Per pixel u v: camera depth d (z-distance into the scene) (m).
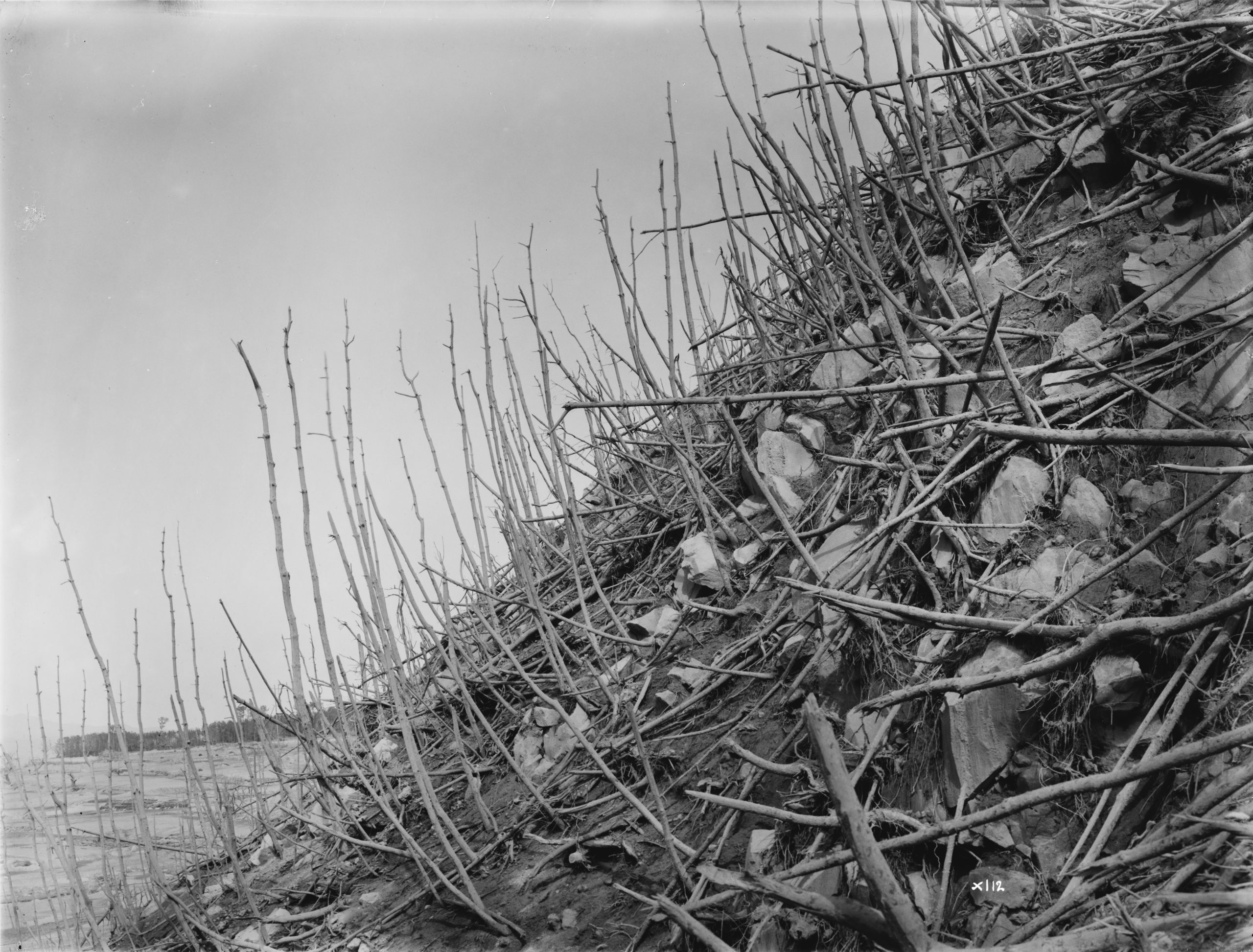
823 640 2.52
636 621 3.28
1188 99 2.64
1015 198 3.01
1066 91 2.99
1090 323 2.47
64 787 3.28
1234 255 2.32
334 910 2.93
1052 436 1.96
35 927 3.31
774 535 3.05
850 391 2.30
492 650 3.74
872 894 1.70
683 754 2.68
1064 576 2.14
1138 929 1.51
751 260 3.70
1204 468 1.87
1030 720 2.01
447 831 3.06
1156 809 1.79
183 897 3.35
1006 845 1.91
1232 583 1.92
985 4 3.41
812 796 2.21
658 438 3.96
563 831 2.73
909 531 2.43
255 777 3.53
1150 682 1.92
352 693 3.43
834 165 3.06
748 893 2.05
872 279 2.54
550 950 2.36
